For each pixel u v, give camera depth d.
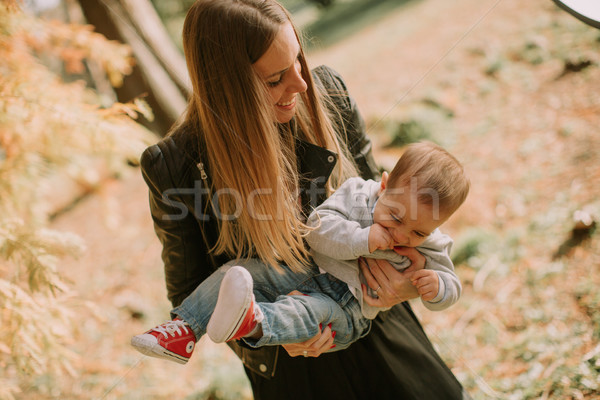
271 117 1.36
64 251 2.46
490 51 6.53
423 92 6.32
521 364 2.75
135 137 2.72
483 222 4.07
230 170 1.39
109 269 5.36
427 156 1.46
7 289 2.30
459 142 5.18
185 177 1.46
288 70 1.36
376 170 1.88
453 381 1.74
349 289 1.52
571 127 4.52
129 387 3.63
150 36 5.35
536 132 4.75
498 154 4.73
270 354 1.57
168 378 3.65
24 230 2.48
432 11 9.88
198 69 1.33
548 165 4.27
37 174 2.80
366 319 1.59
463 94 5.95
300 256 1.49
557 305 3.02
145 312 4.55
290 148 1.54
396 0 13.13
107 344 4.20
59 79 2.95
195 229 1.56
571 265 3.23
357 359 1.66
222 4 1.28
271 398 1.69
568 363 2.58
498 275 3.49
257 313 1.34
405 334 1.75
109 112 2.68
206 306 1.45
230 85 1.30
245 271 1.29
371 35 10.65
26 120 2.52
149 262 5.30
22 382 3.71
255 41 1.27
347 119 1.74
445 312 3.43
